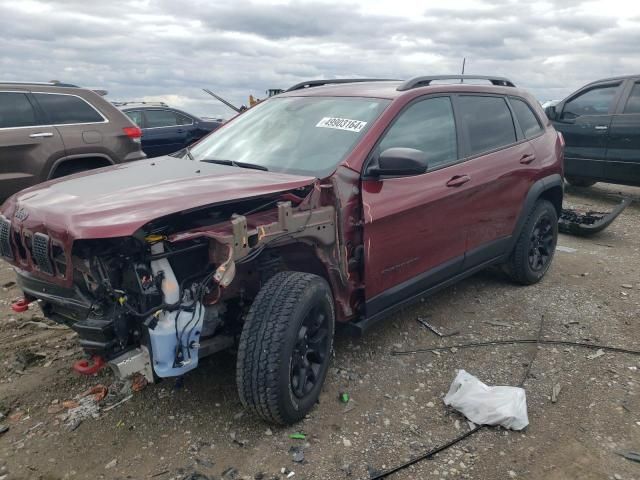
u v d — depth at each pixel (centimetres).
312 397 303
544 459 277
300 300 280
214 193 276
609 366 368
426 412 314
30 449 280
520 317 444
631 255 626
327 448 281
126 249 259
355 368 357
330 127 364
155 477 260
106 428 296
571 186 1061
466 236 414
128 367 257
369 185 334
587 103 923
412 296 385
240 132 409
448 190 383
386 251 345
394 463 271
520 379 351
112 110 732
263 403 274
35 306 449
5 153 631
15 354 371
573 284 524
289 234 289
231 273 261
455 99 419
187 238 258
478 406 307
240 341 276
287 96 434
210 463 269
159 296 258
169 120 1125
